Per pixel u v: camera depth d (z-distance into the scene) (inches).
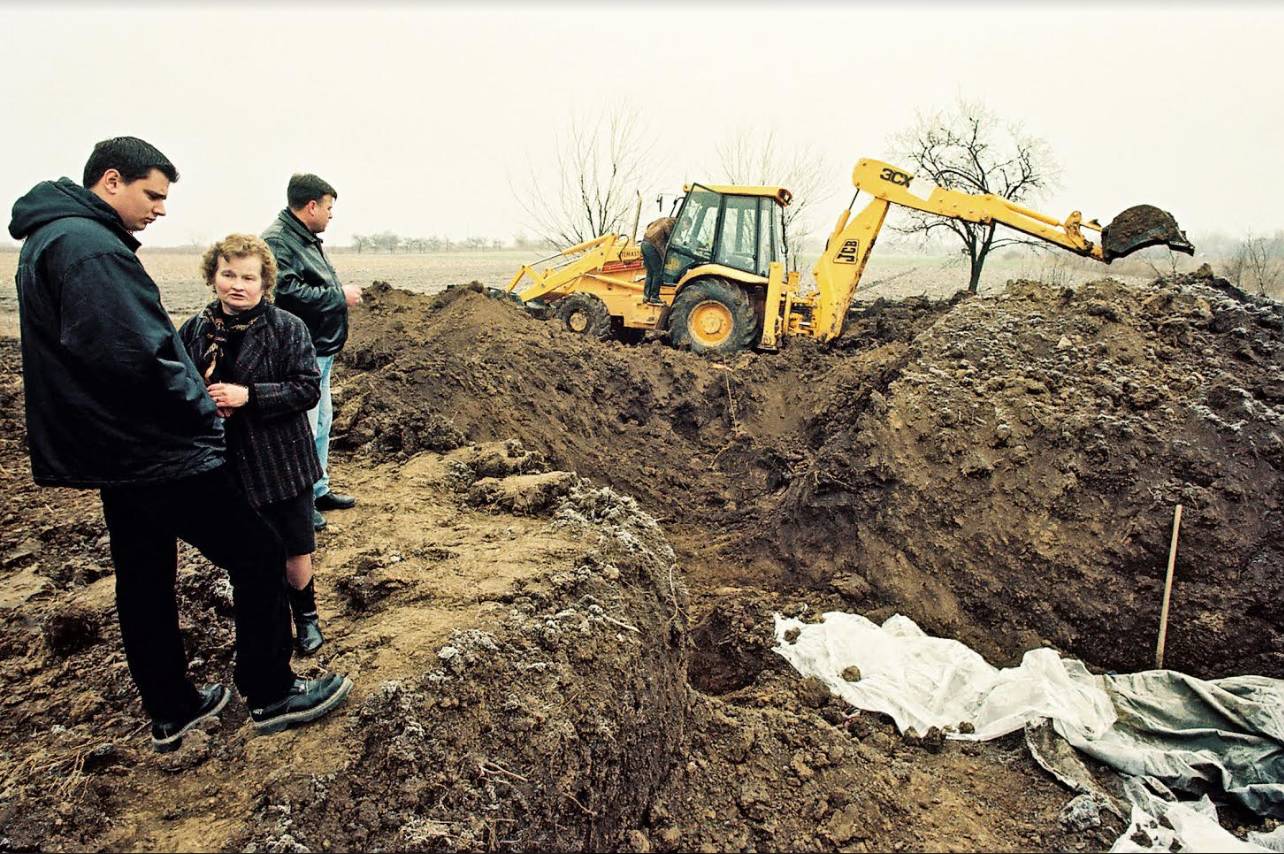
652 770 139.5
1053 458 216.2
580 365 349.7
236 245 118.6
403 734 111.1
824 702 179.0
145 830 100.0
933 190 406.3
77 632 139.3
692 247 452.8
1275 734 157.2
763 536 249.8
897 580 215.0
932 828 144.3
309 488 128.7
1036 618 200.2
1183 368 240.2
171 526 101.3
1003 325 272.2
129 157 97.0
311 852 98.5
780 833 140.3
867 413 244.2
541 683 125.3
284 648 110.7
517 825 111.3
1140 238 340.8
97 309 89.8
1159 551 196.5
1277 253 787.4
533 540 168.6
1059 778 154.6
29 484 225.5
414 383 281.3
